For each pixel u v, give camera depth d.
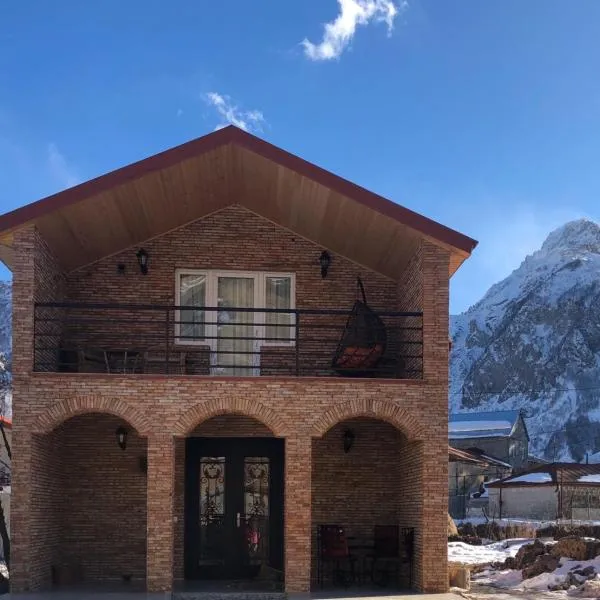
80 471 16.88
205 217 17.61
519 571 19.05
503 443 73.12
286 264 17.62
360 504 17.17
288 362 17.39
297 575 14.35
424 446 14.78
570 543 19.59
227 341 17.41
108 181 14.53
